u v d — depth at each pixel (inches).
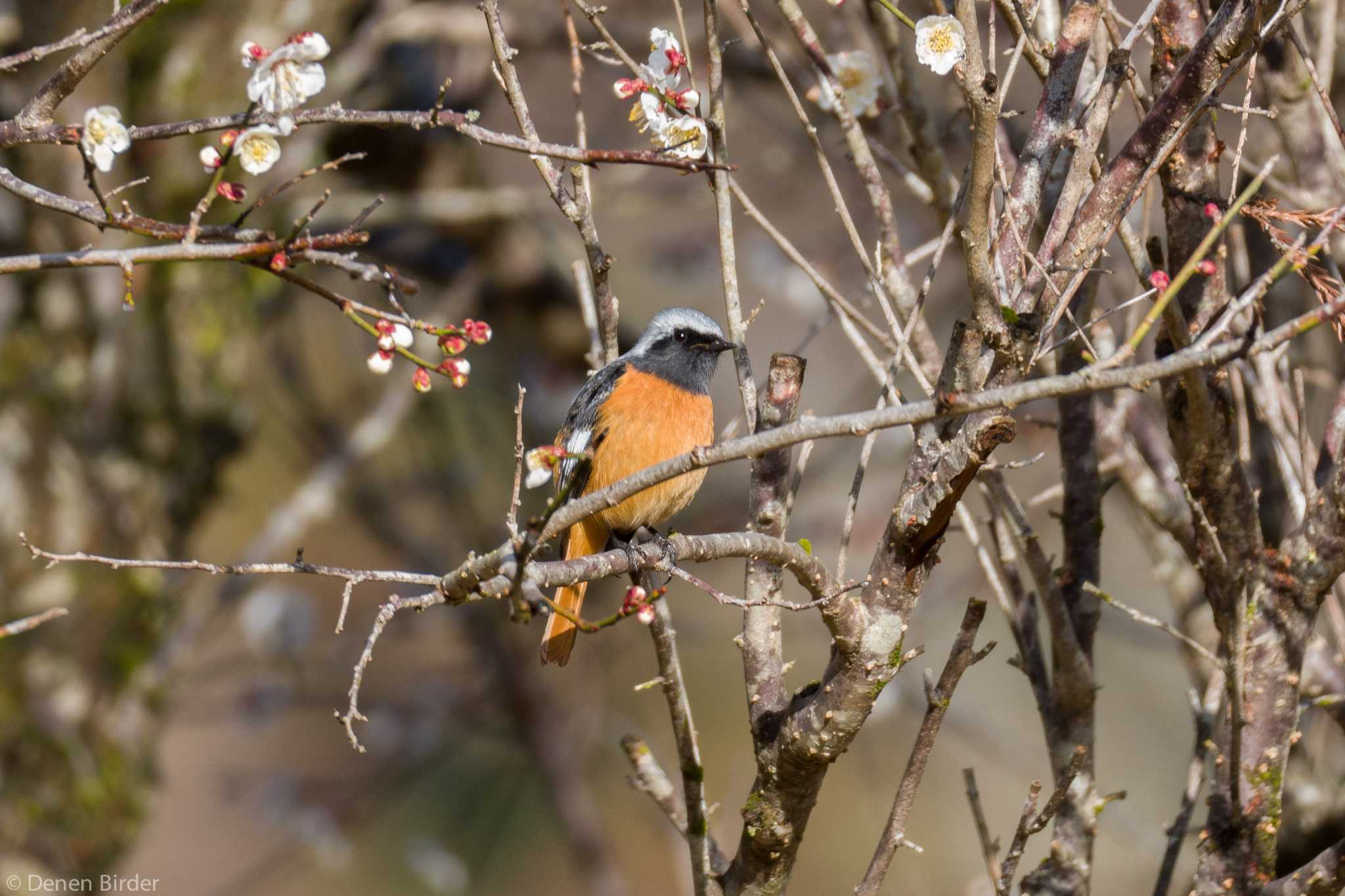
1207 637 305.0
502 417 660.1
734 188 249.0
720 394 648.4
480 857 708.7
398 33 513.0
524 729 599.5
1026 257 216.7
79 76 196.9
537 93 593.6
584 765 602.5
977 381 207.6
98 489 479.5
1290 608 239.1
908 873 590.6
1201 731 255.6
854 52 282.2
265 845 740.0
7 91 465.4
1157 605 533.6
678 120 227.8
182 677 536.7
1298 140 275.0
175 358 496.7
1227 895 237.3
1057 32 263.6
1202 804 427.8
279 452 715.4
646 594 181.6
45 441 471.2
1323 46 273.9
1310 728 293.7
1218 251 238.8
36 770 458.3
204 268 501.4
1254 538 241.1
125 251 181.8
